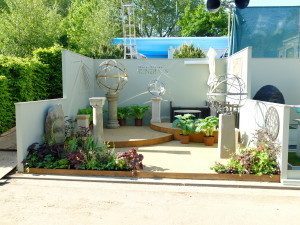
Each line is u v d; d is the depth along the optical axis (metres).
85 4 25.50
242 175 6.40
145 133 10.16
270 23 11.71
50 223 4.56
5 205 5.19
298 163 7.46
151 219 4.73
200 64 12.23
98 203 5.31
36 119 7.36
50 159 6.88
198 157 7.78
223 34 28.53
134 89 12.45
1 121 8.71
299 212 5.03
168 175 6.52
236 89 9.58
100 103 8.12
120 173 6.61
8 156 7.45
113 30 20.86
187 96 12.37
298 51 11.77
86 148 7.34
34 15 14.84
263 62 10.95
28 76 9.85
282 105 6.30
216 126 9.43
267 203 5.39
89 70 11.80
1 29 14.51
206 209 5.11
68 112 9.46
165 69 12.36
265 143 6.87
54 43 13.98
